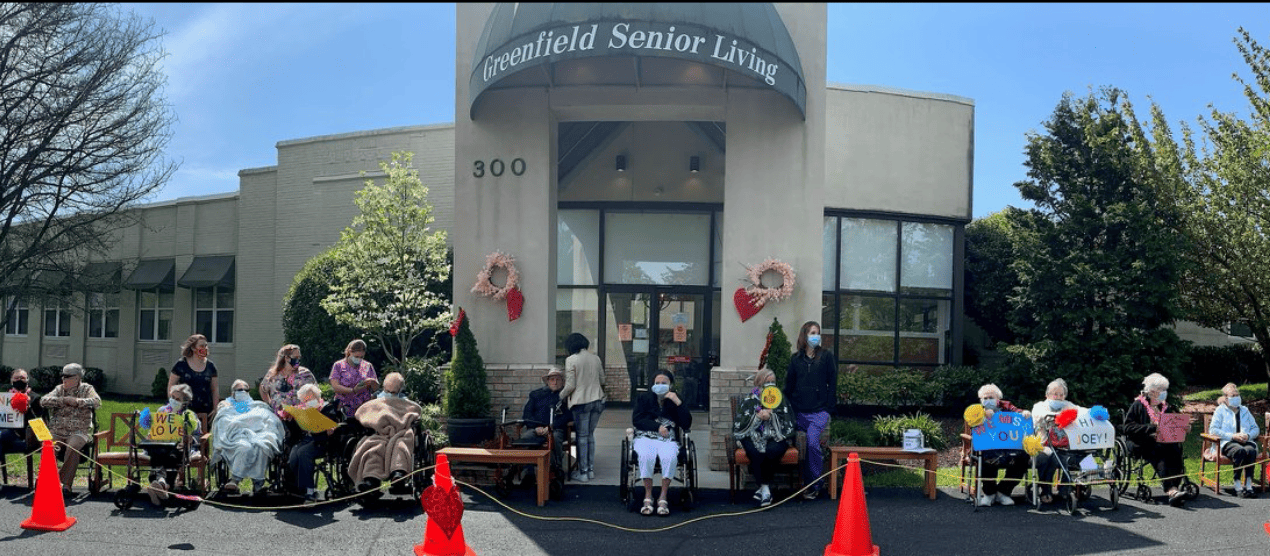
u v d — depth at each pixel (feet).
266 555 23.71
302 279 57.47
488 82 32.50
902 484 33.14
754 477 30.71
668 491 31.60
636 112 36.78
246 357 70.95
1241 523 27.61
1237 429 32.27
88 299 74.79
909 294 58.08
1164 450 30.91
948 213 58.65
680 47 30.07
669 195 55.88
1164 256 46.14
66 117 64.13
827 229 56.90
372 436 29.17
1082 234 48.01
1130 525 27.32
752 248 34.60
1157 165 50.60
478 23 36.50
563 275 56.59
